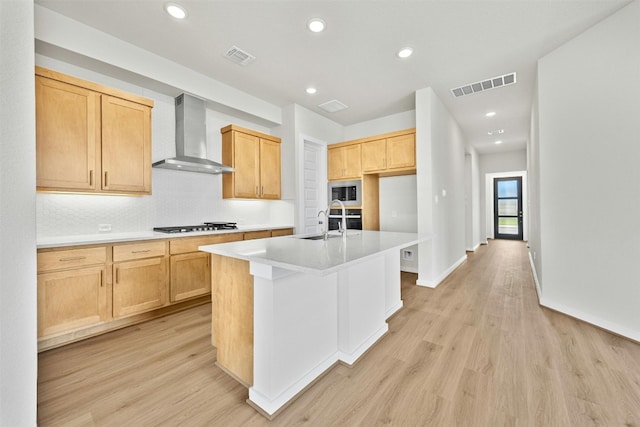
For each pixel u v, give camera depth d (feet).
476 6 7.11
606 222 7.63
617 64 7.29
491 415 4.54
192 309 9.59
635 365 5.91
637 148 6.91
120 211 9.46
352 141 14.82
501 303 9.98
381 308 7.58
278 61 9.72
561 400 4.86
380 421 4.45
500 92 12.42
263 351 4.77
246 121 13.48
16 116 3.61
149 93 10.10
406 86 11.75
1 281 3.33
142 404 4.86
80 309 7.21
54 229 8.13
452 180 15.56
